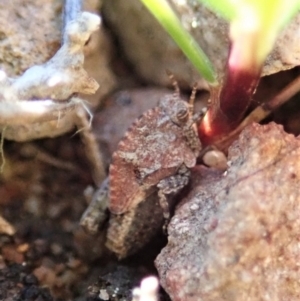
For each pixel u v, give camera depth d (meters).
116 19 0.05
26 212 0.05
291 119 0.05
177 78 0.05
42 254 0.05
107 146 0.05
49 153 0.05
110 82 0.05
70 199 0.05
